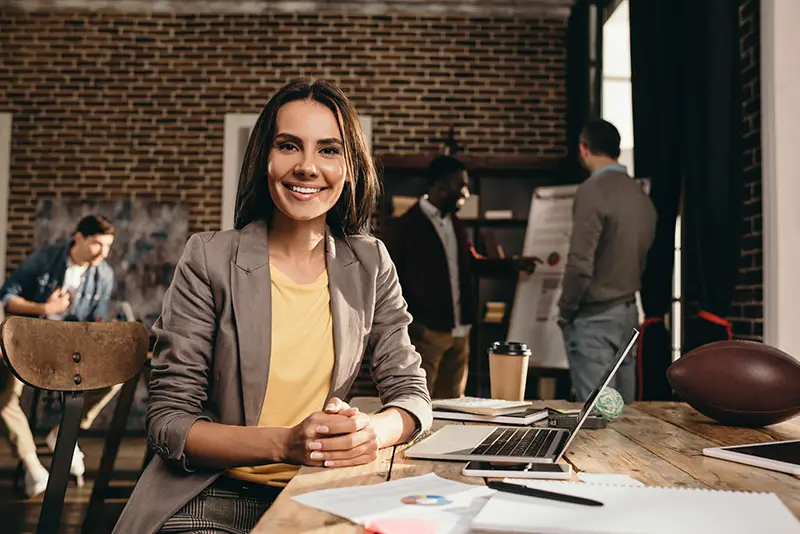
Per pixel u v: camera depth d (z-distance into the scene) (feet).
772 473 3.46
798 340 10.32
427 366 16.01
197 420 3.98
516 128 20.54
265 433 3.74
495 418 5.15
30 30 20.90
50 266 16.16
